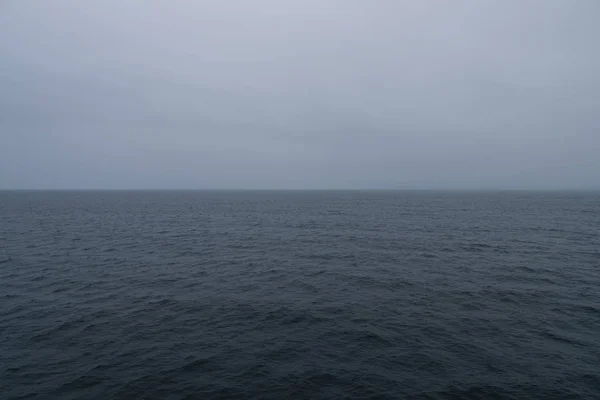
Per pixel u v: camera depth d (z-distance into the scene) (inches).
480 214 2952.8
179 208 3841.0
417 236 1695.4
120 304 729.0
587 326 606.5
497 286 848.9
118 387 426.6
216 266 1082.7
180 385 430.9
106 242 1531.7
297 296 783.1
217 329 600.4
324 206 4256.9
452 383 433.7
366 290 825.5
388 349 523.5
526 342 545.6
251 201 5669.3
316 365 477.4
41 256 1221.1
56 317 653.3
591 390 419.2
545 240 1545.3
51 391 418.6
